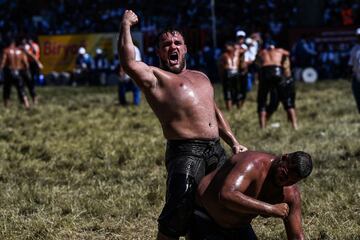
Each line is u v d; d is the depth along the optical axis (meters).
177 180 6.41
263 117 17.20
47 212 9.53
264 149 14.02
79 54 36.84
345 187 10.36
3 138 16.44
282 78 16.95
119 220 9.25
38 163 13.13
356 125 17.45
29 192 10.53
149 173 12.01
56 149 14.56
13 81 23.64
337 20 41.75
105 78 36.91
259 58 17.31
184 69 6.95
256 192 5.93
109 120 19.59
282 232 8.39
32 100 26.91
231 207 5.83
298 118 19.23
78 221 9.16
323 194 10.02
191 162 6.47
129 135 16.53
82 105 24.39
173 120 6.61
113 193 10.44
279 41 37.41
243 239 6.19
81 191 10.71
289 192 6.07
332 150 13.68
